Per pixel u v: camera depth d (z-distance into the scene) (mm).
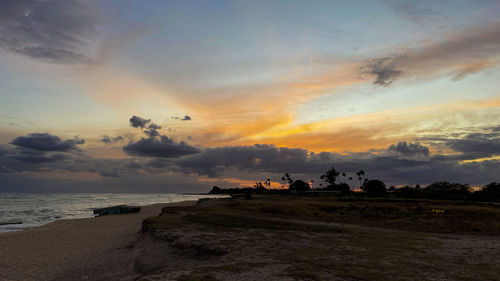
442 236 21062
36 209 87438
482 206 43438
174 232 20062
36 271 16875
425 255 13094
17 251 22422
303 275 9211
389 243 16297
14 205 108500
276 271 9750
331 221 32281
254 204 56062
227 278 8867
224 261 11461
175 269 10344
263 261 11398
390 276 9234
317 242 16188
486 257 13227
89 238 28781
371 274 9414
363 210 37844
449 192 87875
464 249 15211
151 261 15609
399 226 27734
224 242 16062
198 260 14117
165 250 16688
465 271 10266
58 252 22094
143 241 22094
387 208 38562
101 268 17391
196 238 17453
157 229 21594
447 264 11344
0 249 23094
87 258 20000
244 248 14359
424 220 29109
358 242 16375
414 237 19391
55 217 61406
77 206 106875
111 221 46000
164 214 40906
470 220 27938
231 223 25172
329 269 10047
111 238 28828
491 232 23953
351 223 30781
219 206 54000
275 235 18719
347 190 143625
